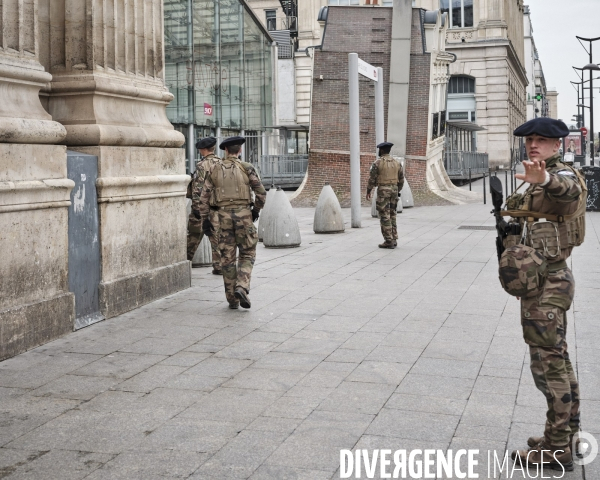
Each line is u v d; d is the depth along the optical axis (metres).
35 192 6.48
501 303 8.25
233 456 4.05
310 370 5.71
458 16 53.81
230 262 7.97
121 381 5.48
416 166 25.94
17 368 5.84
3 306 6.15
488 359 5.97
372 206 20.42
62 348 6.45
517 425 4.49
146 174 8.46
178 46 29.80
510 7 60.62
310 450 4.12
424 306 8.12
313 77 25.84
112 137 7.71
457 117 54.62
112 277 7.77
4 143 6.18
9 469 3.91
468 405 4.86
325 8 27.42
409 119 26.05
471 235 15.37
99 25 7.85
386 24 26.08
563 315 3.96
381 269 10.86
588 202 20.95
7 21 6.47
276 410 4.80
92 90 7.70
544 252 3.86
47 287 6.71
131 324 7.37
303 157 37.19
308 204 25.27
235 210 7.91
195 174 10.30
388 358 6.03
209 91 32.31
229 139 8.04
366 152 25.86
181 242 9.34
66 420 4.65
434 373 5.60
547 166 3.93
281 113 45.88
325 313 7.81
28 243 6.45
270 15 59.84
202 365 5.88
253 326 7.23
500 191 4.03
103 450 4.16
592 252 12.35
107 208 7.67
